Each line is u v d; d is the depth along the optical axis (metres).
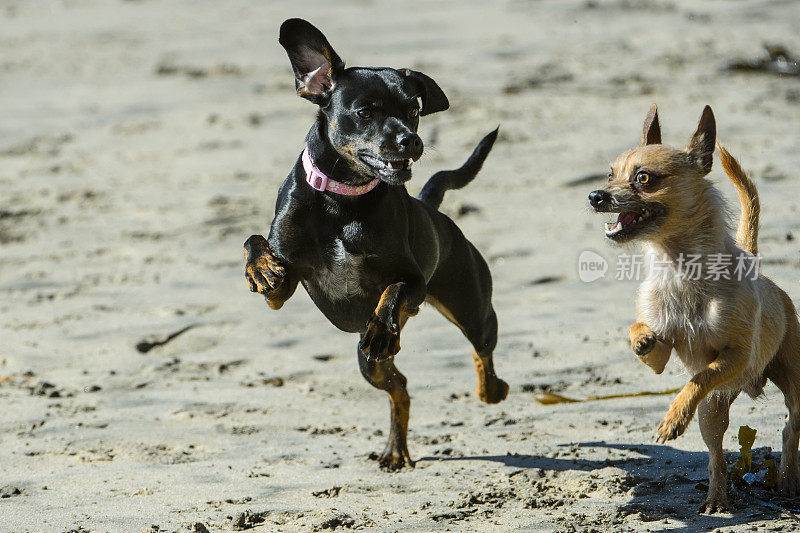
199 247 16.42
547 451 9.39
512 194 17.59
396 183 8.37
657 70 24.11
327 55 8.70
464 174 10.66
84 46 30.73
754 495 8.12
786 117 20.22
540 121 21.11
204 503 8.51
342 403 11.12
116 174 20.02
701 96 21.97
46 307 14.54
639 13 29.34
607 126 20.48
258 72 26.52
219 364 12.44
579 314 13.12
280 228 8.77
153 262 15.98
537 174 18.34
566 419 10.14
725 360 7.57
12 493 8.89
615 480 8.55
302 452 9.75
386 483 8.86
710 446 7.88
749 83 22.88
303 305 14.30
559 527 7.61
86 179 19.81
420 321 13.59
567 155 19.08
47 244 16.89
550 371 11.52
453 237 9.90
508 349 12.26
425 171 18.64
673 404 7.46
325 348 12.78
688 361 8.11
